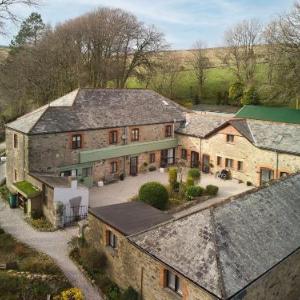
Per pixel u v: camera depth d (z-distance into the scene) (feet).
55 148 99.71
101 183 109.50
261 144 108.06
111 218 62.90
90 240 67.97
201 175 121.29
